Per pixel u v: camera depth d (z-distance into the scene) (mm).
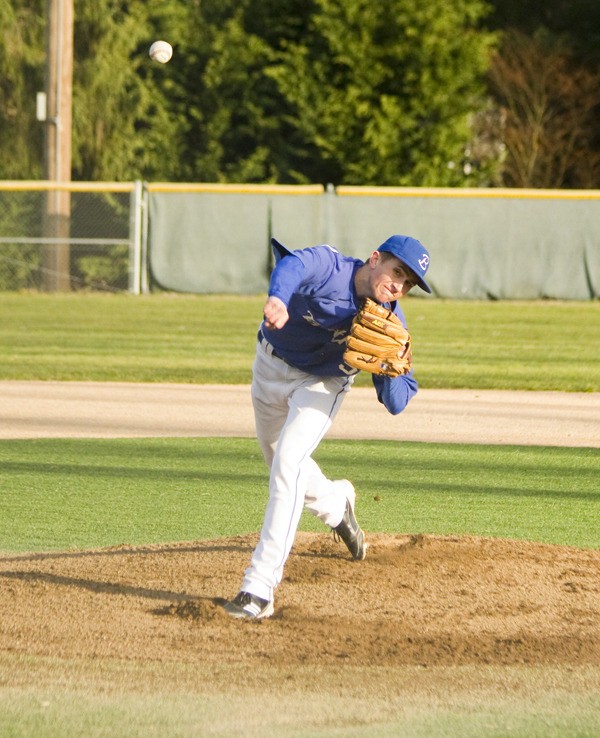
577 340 57125
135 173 94000
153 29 100500
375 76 91188
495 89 102000
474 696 12867
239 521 21625
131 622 15164
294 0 98938
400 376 15680
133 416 34094
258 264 80062
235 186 79188
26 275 81625
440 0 91812
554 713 12398
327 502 17188
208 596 16391
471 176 94438
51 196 78875
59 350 50031
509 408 36688
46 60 79188
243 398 38000
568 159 102750
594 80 102875
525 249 80125
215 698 12664
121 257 83312
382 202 79500
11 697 12562
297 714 12242
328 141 92125
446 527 21328
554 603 16391
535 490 24875
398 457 28453
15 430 31484
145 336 55812
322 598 16391
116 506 22781
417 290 80812
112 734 11602
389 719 12141
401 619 15539
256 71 99812
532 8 112625
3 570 17688
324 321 14820
